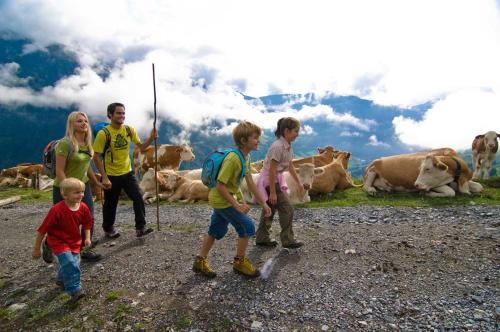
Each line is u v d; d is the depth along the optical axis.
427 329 3.82
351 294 4.60
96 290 5.18
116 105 6.68
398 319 4.04
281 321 4.13
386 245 6.17
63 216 4.76
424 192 10.66
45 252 5.81
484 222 7.29
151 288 5.11
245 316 4.26
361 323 3.98
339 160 13.55
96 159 6.74
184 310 4.47
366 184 12.10
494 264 5.15
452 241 6.17
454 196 10.08
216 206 4.92
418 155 11.44
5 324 4.54
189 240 7.20
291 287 4.87
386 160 11.84
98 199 13.01
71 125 5.60
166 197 13.36
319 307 4.35
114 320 4.39
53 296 5.11
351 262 5.55
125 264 6.06
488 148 13.42
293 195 11.00
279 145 5.65
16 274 6.09
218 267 5.67
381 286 4.76
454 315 4.02
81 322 4.41
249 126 4.70
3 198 15.75
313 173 10.56
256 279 5.14
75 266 4.77
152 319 4.34
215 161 4.71
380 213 8.73
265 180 6.05
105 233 7.60
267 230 6.40
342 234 6.96
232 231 7.59
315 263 5.60
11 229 9.52
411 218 8.08
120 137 6.87
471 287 4.59
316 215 9.02
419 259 5.51
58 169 5.43
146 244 7.09
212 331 4.03
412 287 4.69
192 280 5.26
